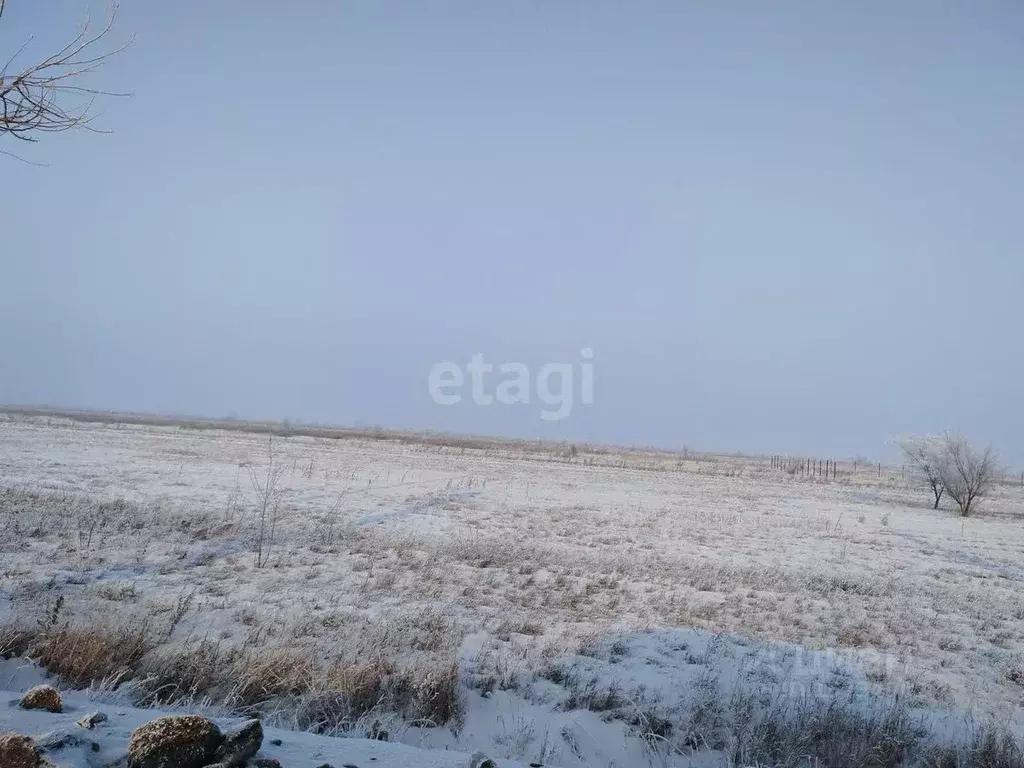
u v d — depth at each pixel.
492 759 4.43
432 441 76.69
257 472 31.19
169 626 8.81
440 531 19.34
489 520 22.23
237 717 5.67
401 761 4.30
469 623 10.33
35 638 7.61
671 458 86.12
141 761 3.55
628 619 11.43
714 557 18.17
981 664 10.61
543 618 11.11
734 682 8.60
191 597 9.77
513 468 46.19
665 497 34.00
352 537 16.77
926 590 15.66
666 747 6.82
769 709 7.50
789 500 36.41
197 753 3.65
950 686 9.45
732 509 30.27
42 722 4.27
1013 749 6.70
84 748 3.73
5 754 3.41
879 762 6.55
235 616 9.95
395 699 7.08
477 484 33.22
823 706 7.69
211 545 14.75
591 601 12.50
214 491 23.91
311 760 4.11
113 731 4.23
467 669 8.35
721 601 13.29
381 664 7.71
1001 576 18.41
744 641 10.59
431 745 6.32
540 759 6.22
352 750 4.45
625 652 9.68
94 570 11.91
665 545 19.64
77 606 9.51
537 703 7.69
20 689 6.39
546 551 16.72
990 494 52.44
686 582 14.67
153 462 32.31
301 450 48.41
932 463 36.84
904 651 10.91
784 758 6.47
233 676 7.01
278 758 4.04
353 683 7.09
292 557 14.27
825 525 26.16
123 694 6.36
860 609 13.45
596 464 57.34
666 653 9.76
